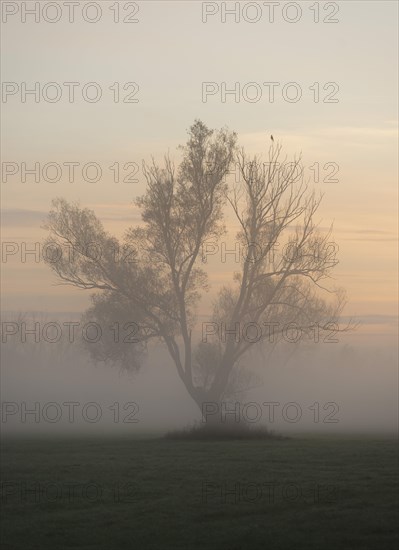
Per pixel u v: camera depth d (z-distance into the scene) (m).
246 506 20.86
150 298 48.53
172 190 48.75
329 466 27.95
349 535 17.39
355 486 23.38
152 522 19.22
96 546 17.11
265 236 48.34
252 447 36.06
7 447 37.41
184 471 27.19
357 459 29.88
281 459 30.31
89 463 29.80
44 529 18.66
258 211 48.53
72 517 19.92
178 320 48.84
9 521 19.58
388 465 28.00
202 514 20.03
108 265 48.91
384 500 21.22
